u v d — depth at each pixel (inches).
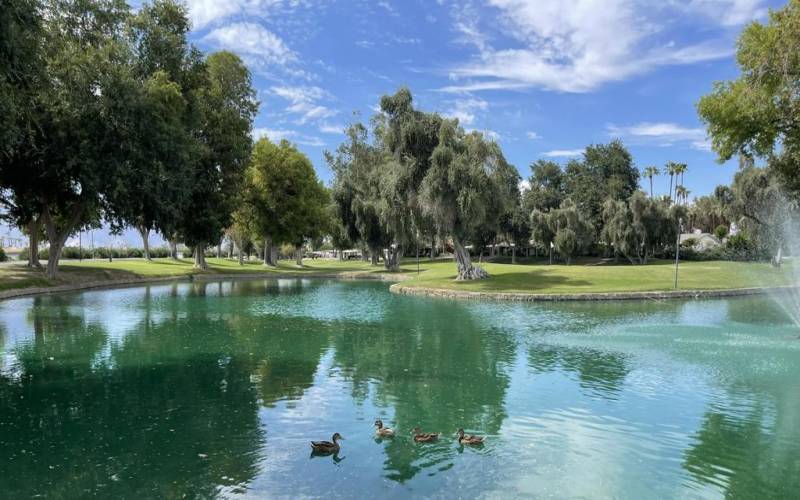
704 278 1786.4
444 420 456.1
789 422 450.9
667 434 424.5
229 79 2295.8
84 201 1504.7
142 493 323.0
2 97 713.6
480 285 1658.5
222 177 2159.2
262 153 2763.3
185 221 2041.1
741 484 338.6
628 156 4247.0
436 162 1631.4
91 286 1839.3
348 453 383.2
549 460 373.7
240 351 749.3
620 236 3147.1
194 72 1815.9
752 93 948.6
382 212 2003.0
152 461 368.8
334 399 516.4
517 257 4082.2
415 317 1112.8
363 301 1439.5
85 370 632.4
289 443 402.3
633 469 359.6
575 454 384.5
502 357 710.5
